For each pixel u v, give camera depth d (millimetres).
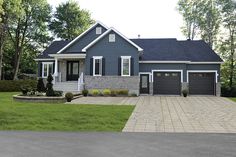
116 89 28531
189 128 12266
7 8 37844
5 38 42812
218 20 43281
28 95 22422
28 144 8945
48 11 46844
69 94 22031
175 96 28906
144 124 13211
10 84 34406
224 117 15195
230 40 39375
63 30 55844
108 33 29453
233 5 38500
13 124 13062
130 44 29141
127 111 16688
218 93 30688
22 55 49844
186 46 34062
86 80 29094
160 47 32781
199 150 8141
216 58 31594
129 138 10039
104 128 12383
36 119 14039
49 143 9117
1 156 7449
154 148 8398
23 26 44781
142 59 30984
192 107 19359
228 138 10086
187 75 31234
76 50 32531
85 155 7570
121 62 29141
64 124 13164
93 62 29562
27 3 42938
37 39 46156
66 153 7781
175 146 8680
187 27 47062
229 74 40281
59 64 33469
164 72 30953
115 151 8016
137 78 28562
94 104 20172
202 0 44844
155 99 25000
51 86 22359
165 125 12969
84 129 12234
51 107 17891
